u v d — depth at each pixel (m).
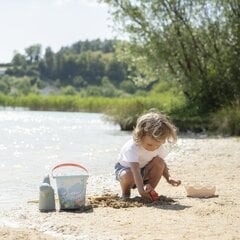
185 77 30.69
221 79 29.97
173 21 29.88
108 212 7.45
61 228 6.62
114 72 150.00
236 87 29.77
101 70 151.75
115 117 30.81
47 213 7.54
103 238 6.15
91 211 7.57
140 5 30.11
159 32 30.23
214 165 13.09
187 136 24.58
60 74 154.75
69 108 70.25
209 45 30.11
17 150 18.17
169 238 6.08
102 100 66.06
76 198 7.68
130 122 29.56
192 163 13.55
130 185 8.48
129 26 30.39
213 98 30.22
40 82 145.38
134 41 30.61
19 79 136.25
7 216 7.42
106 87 121.00
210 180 10.62
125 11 30.23
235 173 11.65
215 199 8.37
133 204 7.92
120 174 8.50
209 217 7.09
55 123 38.00
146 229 6.47
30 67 158.50
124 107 31.97
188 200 8.28
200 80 30.38
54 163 14.30
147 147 8.31
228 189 9.41
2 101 79.56
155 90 48.72
